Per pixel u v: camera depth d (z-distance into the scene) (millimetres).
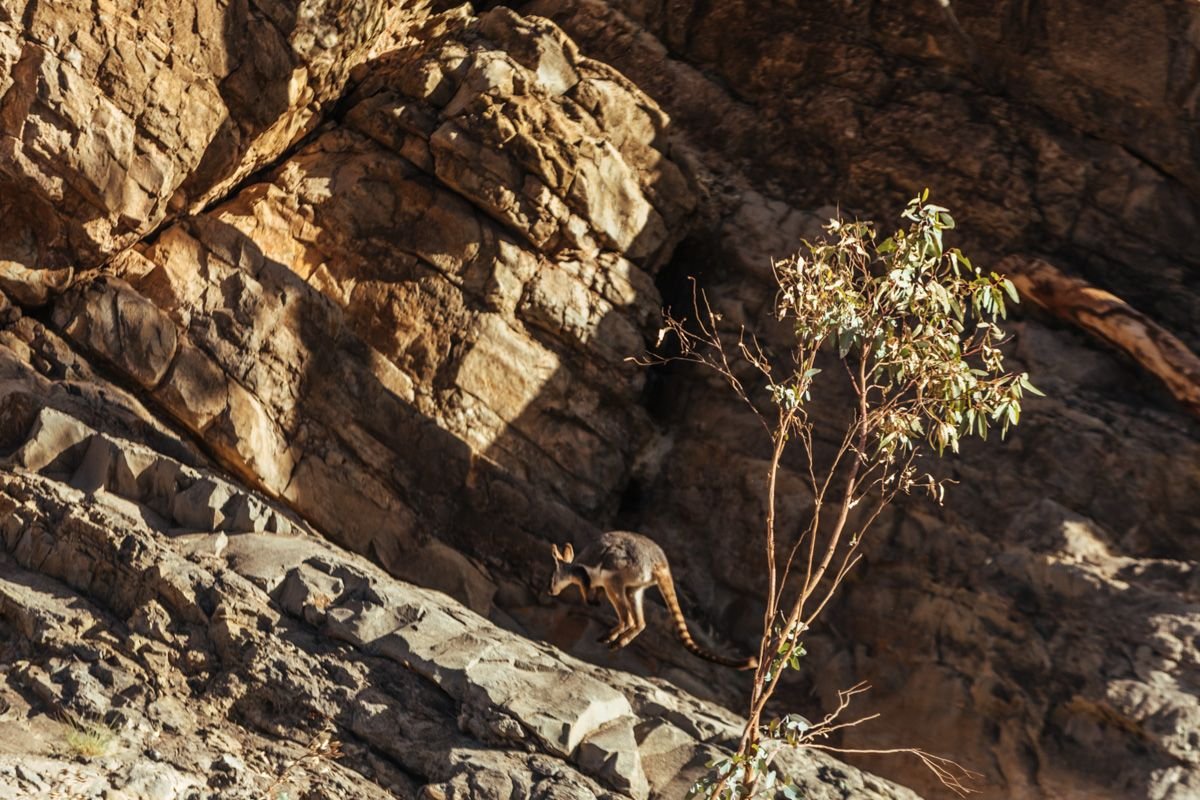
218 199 26828
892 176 29109
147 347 24562
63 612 20938
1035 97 28422
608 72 28391
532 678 19984
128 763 17922
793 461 26422
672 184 28641
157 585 21016
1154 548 23703
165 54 24297
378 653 20266
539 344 26984
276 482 24375
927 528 24734
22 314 24812
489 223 26859
